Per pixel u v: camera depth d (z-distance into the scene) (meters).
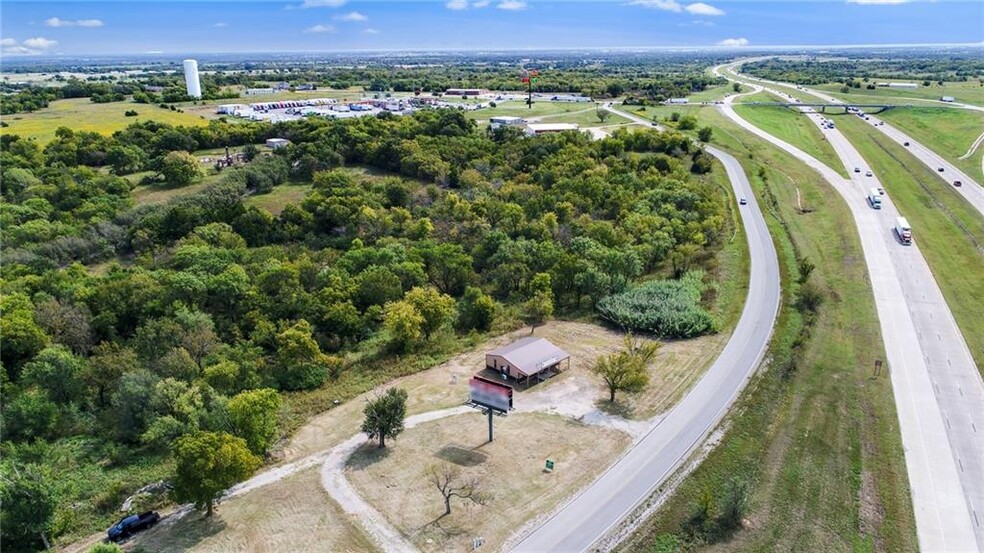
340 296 87.56
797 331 81.00
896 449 57.78
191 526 51.75
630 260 97.19
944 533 48.22
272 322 84.88
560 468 56.97
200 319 79.12
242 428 58.53
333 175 142.62
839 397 65.88
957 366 71.50
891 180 147.75
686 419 63.56
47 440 63.72
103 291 86.19
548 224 115.25
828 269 100.25
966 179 146.25
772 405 64.75
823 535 47.91
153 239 114.94
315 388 73.06
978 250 104.00
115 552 42.97
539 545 48.12
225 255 102.00
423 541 49.12
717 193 137.00
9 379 72.88
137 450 62.06
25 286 89.94
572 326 87.75
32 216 120.94
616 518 50.50
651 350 71.69
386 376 75.38
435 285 100.19
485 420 65.44
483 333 86.12
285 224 121.38
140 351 74.81
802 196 139.75
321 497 54.62
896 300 88.19
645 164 151.12
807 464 55.72
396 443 62.12
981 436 59.62
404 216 121.94
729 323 84.38
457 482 55.53
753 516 49.84
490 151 164.38
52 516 49.12
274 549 49.03
